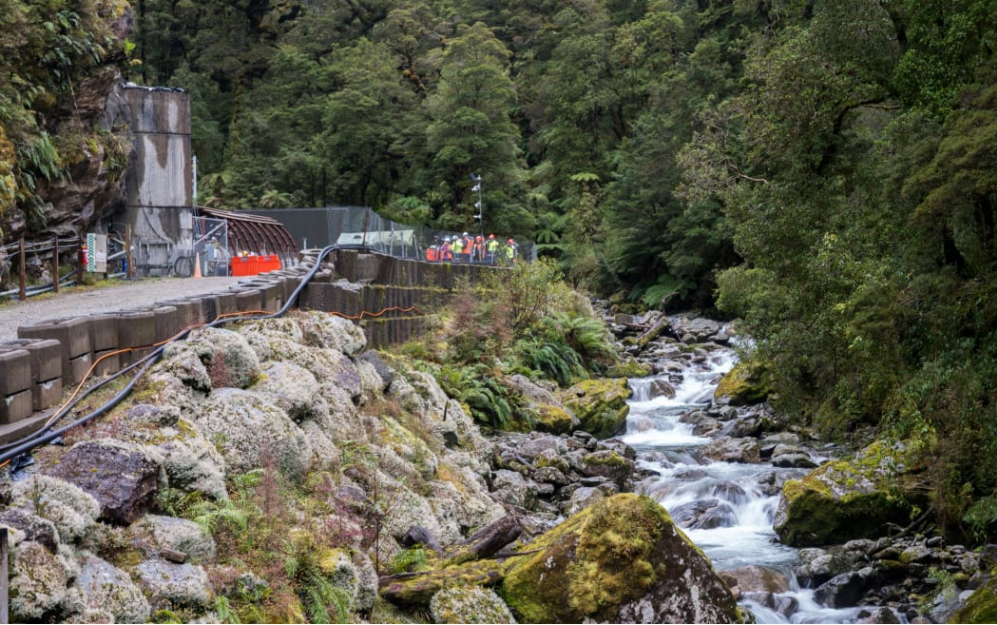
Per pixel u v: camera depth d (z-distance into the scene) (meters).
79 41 21.52
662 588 8.76
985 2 13.68
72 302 15.84
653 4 83.88
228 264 28.22
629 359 34.75
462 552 9.34
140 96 25.61
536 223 71.44
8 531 4.97
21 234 19.12
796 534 15.83
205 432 8.06
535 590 8.79
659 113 59.94
